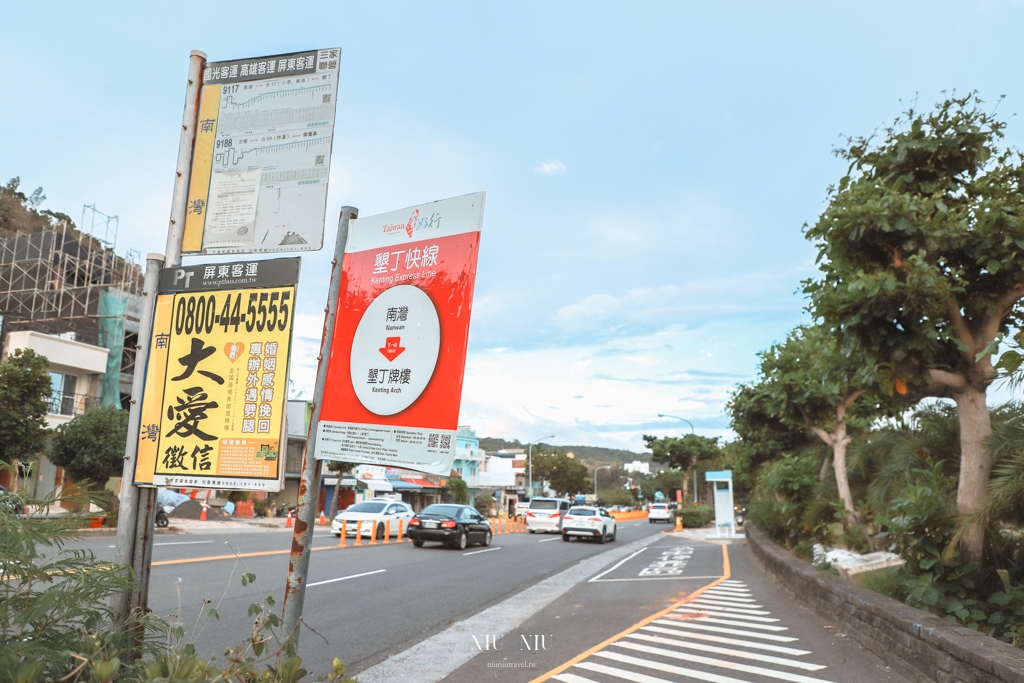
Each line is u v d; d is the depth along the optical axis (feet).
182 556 50.55
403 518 88.53
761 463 82.99
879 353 25.43
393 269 14.93
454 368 13.69
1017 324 26.94
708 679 20.16
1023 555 24.85
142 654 13.01
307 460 14.60
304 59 16.46
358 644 26.50
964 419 25.53
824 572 33.76
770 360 51.78
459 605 36.14
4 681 9.80
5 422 68.95
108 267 133.69
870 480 48.26
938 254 25.40
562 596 39.96
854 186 27.25
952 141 26.27
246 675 11.19
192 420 14.84
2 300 119.55
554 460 287.48
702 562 59.77
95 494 13.64
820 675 20.20
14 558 10.72
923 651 18.53
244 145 16.44
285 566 47.83
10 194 229.66
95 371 108.68
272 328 14.73
